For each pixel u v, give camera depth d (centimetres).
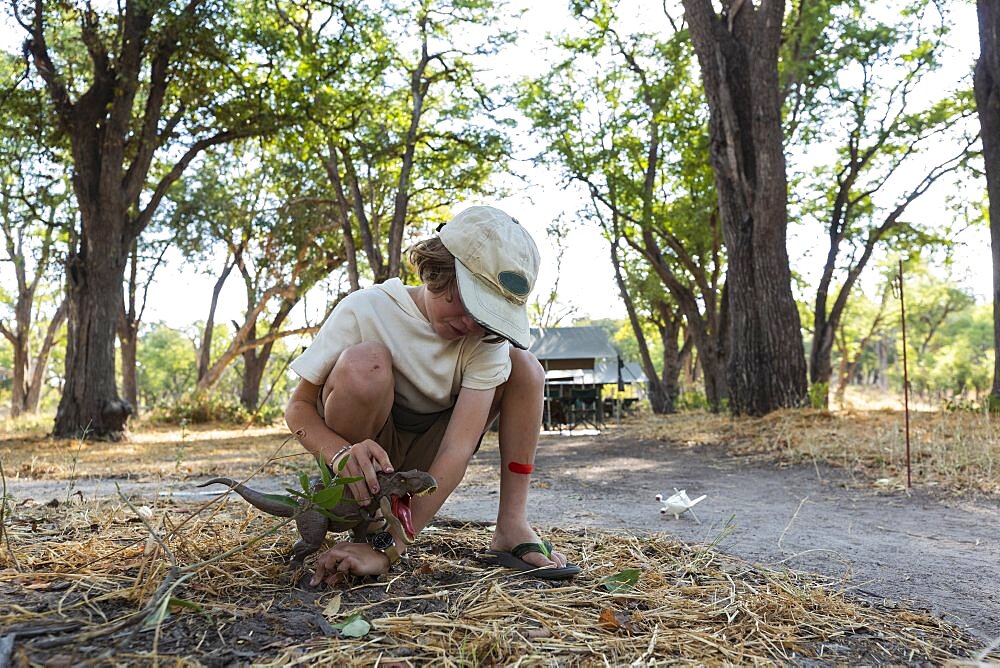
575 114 2189
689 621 201
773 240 1123
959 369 5184
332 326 230
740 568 266
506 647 172
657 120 2155
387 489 204
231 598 199
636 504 498
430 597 205
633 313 2500
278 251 2775
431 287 221
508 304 219
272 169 2572
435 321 226
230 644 167
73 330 1449
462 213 223
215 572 218
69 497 394
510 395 249
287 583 213
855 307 4725
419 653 167
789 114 2166
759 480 650
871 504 508
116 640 166
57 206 2242
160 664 153
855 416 1032
